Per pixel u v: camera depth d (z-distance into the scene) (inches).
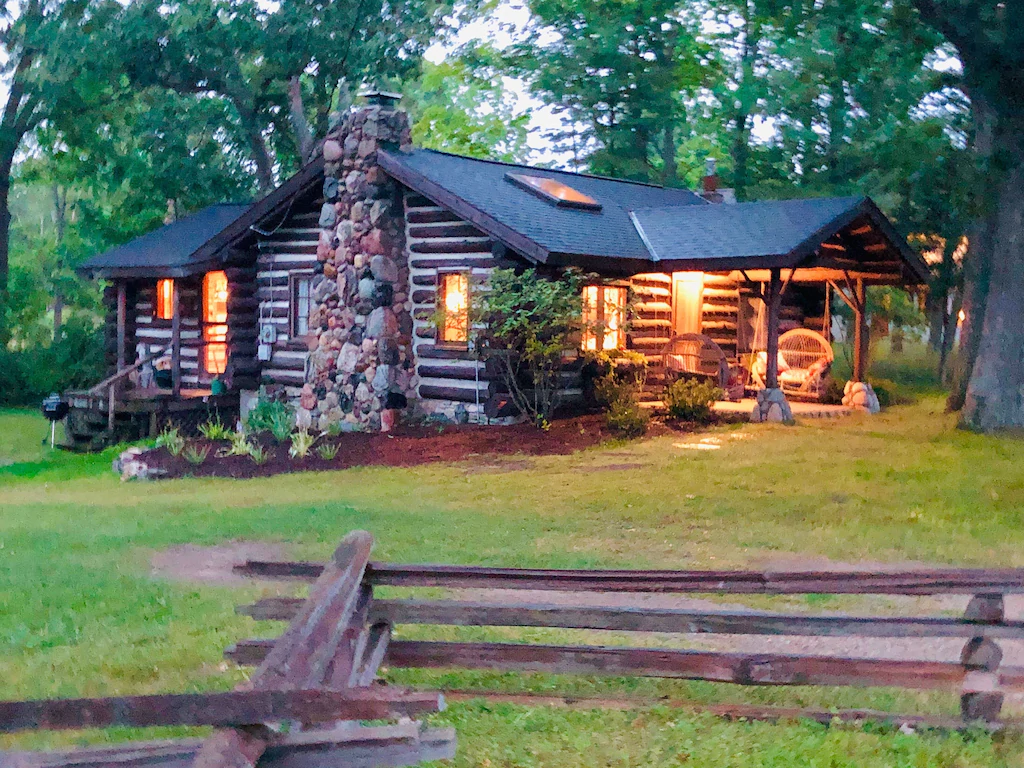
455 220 671.1
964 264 863.1
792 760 180.7
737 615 195.5
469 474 526.3
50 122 1175.6
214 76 1162.0
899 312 1348.4
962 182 698.2
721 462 531.5
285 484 527.5
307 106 1291.8
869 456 549.6
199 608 283.3
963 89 676.1
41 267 1712.6
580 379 698.8
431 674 228.4
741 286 835.4
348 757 126.2
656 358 773.9
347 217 693.3
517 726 198.2
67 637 258.4
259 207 744.3
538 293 611.8
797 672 193.8
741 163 1336.1
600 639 254.5
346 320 689.0
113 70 1075.9
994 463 524.1
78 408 788.0
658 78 1304.1
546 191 729.6
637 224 757.3
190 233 903.1
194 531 390.6
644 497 442.0
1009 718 196.4
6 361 1161.4
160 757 118.7
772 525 384.5
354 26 1163.3
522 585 201.9
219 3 1107.3
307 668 139.9
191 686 220.4
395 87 1688.0
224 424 792.9
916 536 364.8
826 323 860.0
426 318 680.4
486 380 657.6
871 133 1090.1
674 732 194.9
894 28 640.4
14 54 1137.4
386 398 672.4
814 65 1008.9
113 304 934.4
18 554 360.2
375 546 351.6
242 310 793.6
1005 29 535.8
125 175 1194.6
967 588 188.1
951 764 178.5
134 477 585.3
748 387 818.2
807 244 644.7
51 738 195.6
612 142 1337.4
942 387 1134.4
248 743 118.0
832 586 195.2
